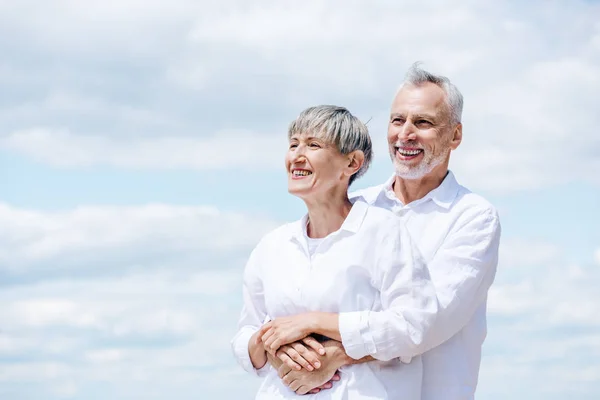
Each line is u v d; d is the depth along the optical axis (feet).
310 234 11.09
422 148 12.12
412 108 12.16
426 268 10.73
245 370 11.37
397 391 10.68
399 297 10.52
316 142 10.69
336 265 10.61
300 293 10.73
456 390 11.71
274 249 11.18
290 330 10.50
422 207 12.19
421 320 10.44
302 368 10.52
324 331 10.42
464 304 11.31
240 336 11.49
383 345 10.34
